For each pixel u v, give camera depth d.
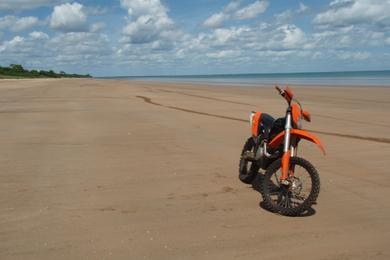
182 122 14.39
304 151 10.02
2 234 5.25
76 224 5.57
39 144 10.57
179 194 6.82
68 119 15.16
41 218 5.75
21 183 7.30
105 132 12.35
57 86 43.00
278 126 6.53
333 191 7.05
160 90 34.47
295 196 6.29
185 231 5.39
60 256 4.70
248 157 7.16
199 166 8.54
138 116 15.95
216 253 4.81
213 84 52.66
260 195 6.85
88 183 7.33
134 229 5.43
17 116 16.05
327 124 14.12
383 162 8.97
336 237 5.27
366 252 4.88
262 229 5.49
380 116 16.16
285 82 58.19
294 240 5.17
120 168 8.33
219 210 6.15
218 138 11.53
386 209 6.25
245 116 16.11
